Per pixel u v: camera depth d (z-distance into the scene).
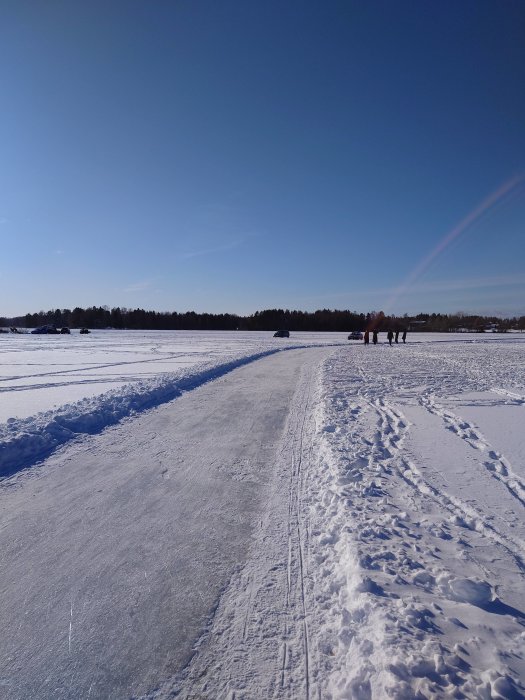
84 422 7.81
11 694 2.20
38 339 55.91
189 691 2.24
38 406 10.50
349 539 3.61
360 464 5.62
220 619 2.76
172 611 2.83
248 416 8.73
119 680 2.30
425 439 6.94
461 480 5.12
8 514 4.26
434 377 15.03
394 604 2.76
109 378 16.41
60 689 2.24
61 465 5.73
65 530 3.93
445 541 3.68
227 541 3.74
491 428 7.69
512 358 23.78
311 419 8.47
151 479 5.22
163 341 49.66
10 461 5.81
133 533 3.88
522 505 4.43
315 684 2.27
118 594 3.01
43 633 2.63
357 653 2.41
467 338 58.34
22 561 3.42
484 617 2.67
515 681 2.16
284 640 2.58
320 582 3.14
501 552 3.51
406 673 2.20
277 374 16.03
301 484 5.05
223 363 18.42
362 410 9.17
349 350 31.69
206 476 5.32
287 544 3.68
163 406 9.75
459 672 2.22
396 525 3.93
